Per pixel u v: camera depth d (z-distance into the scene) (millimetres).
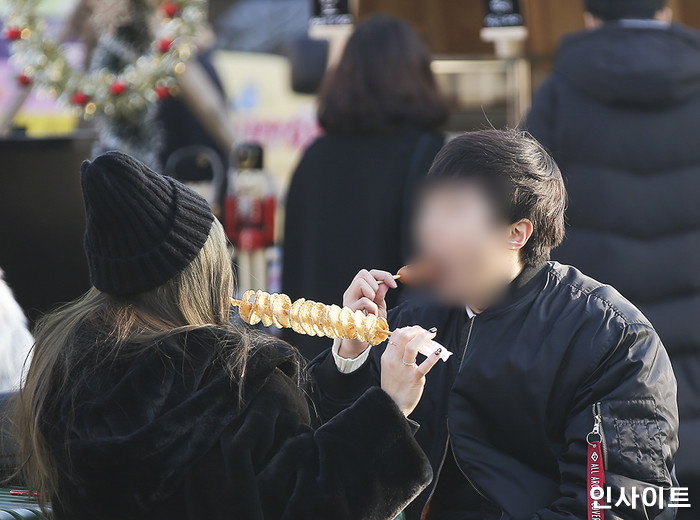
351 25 14648
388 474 5855
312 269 11484
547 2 15242
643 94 10805
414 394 6184
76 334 6039
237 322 6438
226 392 5688
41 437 5887
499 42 15422
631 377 6477
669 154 10938
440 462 7074
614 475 6371
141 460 5477
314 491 5652
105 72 14961
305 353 11383
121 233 5789
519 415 6684
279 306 6246
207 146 18469
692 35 11039
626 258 10875
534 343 6672
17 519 6812
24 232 12875
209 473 5562
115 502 5582
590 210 11008
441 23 15828
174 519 5586
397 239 11148
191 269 6008
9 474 7281
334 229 11367
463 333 7012
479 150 6742
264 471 5664
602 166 11039
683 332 10773
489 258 6750
